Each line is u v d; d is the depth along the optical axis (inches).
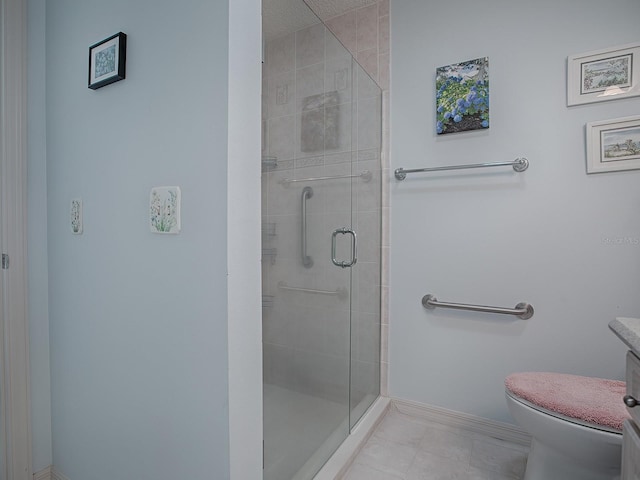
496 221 68.3
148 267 40.3
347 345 68.2
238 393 34.4
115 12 42.9
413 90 75.4
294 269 52.7
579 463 44.7
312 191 56.6
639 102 57.4
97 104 45.8
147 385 41.1
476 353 70.9
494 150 68.1
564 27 62.2
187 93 35.6
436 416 74.7
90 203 47.3
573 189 62.2
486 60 67.6
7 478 52.0
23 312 52.5
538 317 65.3
